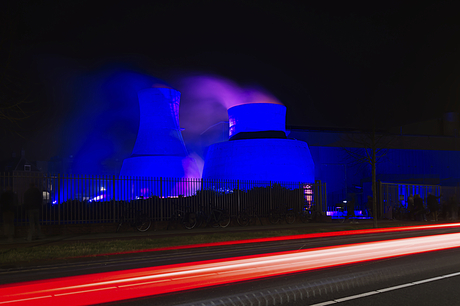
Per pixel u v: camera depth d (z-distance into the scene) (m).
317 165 54.03
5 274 8.23
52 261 9.60
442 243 12.99
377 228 20.05
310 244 13.11
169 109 46.94
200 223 20.58
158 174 43.88
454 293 6.07
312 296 5.86
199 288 6.42
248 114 47.34
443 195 33.38
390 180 55.94
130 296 5.89
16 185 16.58
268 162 41.91
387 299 5.70
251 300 5.63
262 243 13.38
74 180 18.14
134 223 18.22
